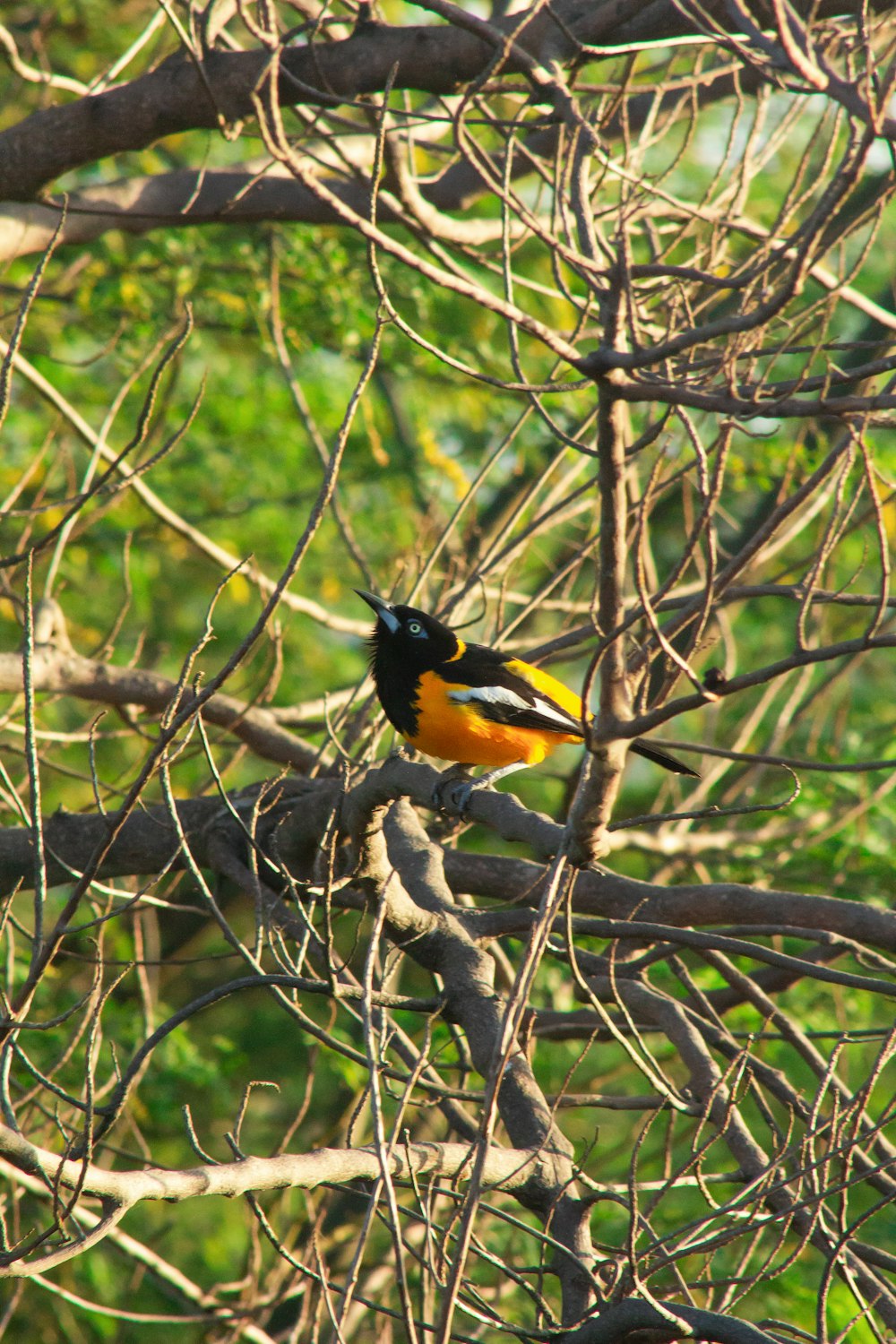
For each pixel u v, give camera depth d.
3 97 21.09
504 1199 13.58
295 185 14.30
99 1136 6.27
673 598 8.87
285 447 23.53
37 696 15.69
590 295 8.91
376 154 5.48
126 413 22.80
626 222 6.89
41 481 20.69
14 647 21.42
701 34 9.12
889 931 9.62
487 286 19.42
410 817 11.11
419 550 13.24
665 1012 10.06
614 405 5.35
